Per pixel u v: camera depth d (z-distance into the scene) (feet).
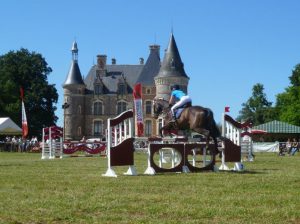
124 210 26.61
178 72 317.22
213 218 24.49
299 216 24.72
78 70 351.67
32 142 169.37
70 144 125.59
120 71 358.84
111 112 350.84
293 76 261.44
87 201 29.58
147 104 331.98
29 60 273.95
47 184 39.65
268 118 325.42
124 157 49.88
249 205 28.40
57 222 23.52
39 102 266.16
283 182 41.16
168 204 28.60
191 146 54.34
